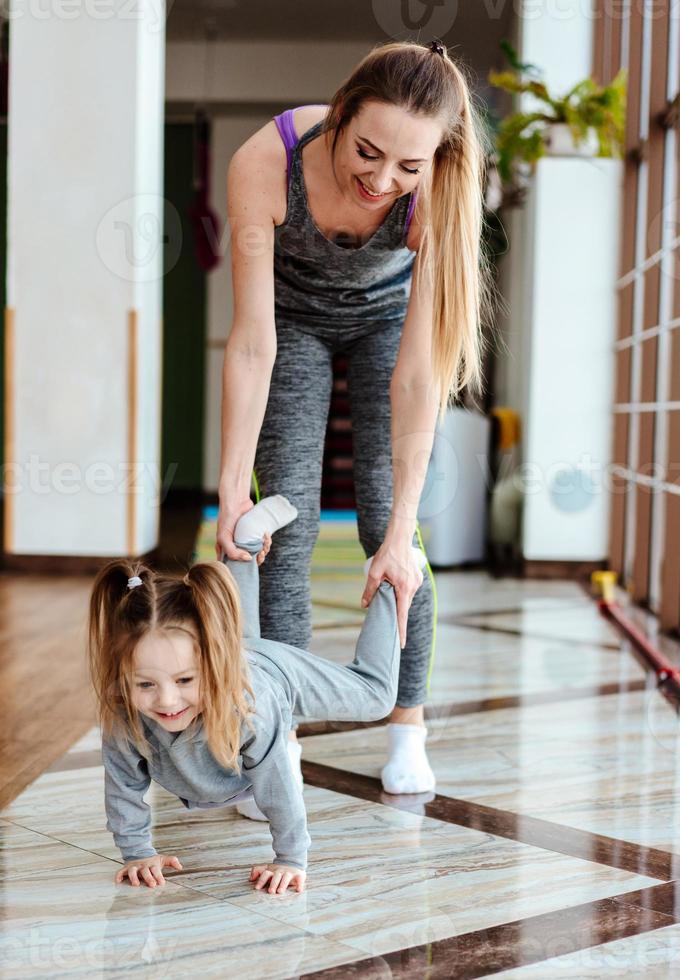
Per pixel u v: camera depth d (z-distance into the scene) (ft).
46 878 4.38
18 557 13.71
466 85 4.71
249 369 4.91
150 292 14.12
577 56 14.47
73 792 5.48
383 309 5.49
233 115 22.99
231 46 20.59
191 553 15.51
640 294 13.30
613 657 9.12
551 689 7.95
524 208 14.96
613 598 12.32
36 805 5.29
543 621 10.89
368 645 4.81
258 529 4.84
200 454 25.79
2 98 16.61
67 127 13.17
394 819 5.16
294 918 4.00
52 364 13.48
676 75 11.75
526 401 14.49
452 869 4.52
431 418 5.09
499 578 14.16
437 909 4.10
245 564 4.83
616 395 14.01
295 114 4.93
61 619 10.49
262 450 5.42
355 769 5.97
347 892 4.26
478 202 4.94
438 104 4.35
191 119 23.81
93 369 13.46
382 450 5.58
